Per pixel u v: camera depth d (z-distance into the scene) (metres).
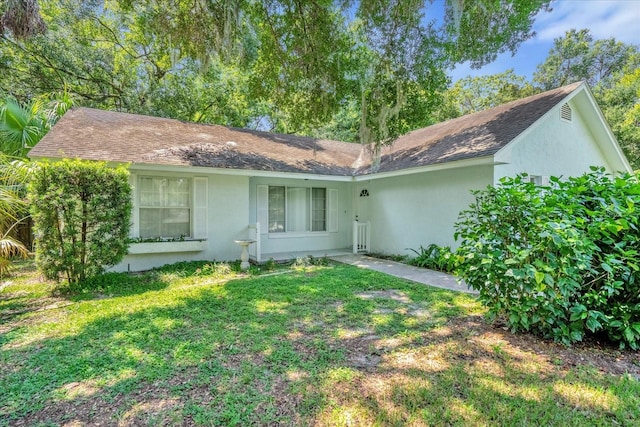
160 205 7.86
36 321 4.29
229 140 10.09
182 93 16.92
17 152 8.38
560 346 3.45
